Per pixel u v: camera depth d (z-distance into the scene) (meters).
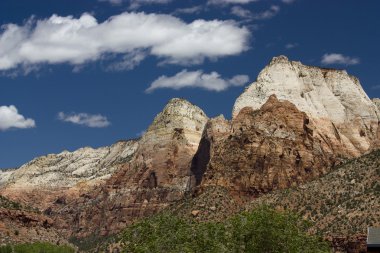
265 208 132.75
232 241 129.62
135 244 140.38
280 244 127.62
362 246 171.62
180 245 131.75
